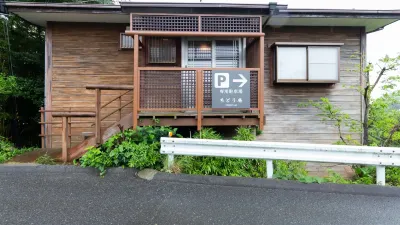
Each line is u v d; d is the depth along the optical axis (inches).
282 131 247.8
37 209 104.7
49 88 240.7
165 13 184.9
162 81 177.3
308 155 134.3
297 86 249.1
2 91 235.8
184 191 124.1
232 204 111.4
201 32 177.2
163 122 175.8
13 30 323.6
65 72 242.7
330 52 232.7
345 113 243.6
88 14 218.7
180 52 226.7
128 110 246.1
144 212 103.5
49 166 150.3
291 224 95.9
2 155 170.1
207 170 145.0
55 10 210.2
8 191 121.6
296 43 230.2
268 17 215.0
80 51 244.1
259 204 111.9
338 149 131.7
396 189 125.5
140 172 144.2
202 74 175.2
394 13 217.5
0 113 258.8
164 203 111.5
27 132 315.3
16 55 309.3
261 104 177.3
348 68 250.5
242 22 183.2
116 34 246.8
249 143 138.3
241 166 154.7
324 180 136.6
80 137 244.1
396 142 202.1
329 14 219.6
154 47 226.5
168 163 145.2
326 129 248.8
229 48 224.7
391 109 204.1
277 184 131.5
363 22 238.4
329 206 111.0
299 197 119.5
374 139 212.2
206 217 100.1
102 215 100.7
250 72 179.0
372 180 145.8
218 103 174.9
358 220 99.4
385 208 109.7
